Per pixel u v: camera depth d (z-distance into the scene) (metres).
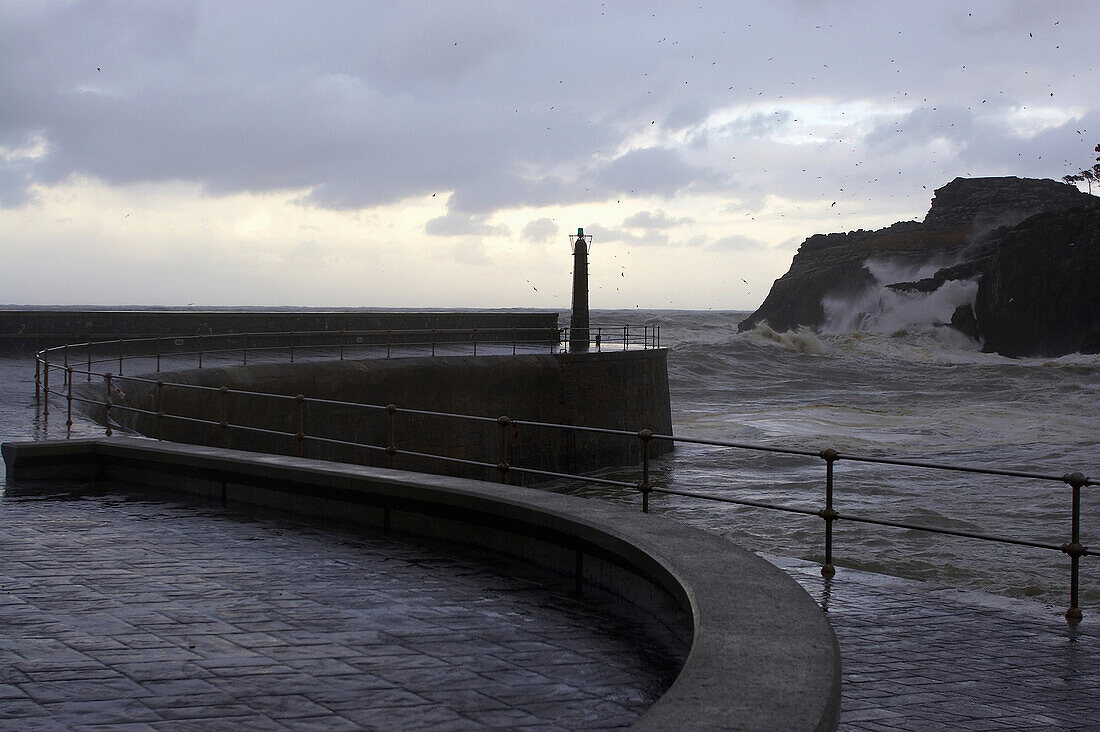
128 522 9.66
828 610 6.90
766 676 4.28
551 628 6.31
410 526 9.22
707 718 3.80
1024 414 45.00
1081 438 36.66
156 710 4.71
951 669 5.69
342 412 28.50
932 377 67.69
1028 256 106.88
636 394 36.78
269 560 8.09
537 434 33.72
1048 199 173.00
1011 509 21.92
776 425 41.84
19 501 10.80
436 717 4.71
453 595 7.08
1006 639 6.28
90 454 12.48
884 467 29.27
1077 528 7.02
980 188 177.00
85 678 5.17
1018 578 15.36
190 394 24.30
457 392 31.56
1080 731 4.78
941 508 22.08
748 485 26.98
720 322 168.38
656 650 5.86
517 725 4.64
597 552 7.37
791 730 3.69
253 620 6.34
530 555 8.12
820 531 19.20
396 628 6.24
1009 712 5.02
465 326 46.81
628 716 4.79
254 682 5.16
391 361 30.19
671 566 6.20
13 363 31.67
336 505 9.84
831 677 4.28
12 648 5.68
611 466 35.41
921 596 7.26
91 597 6.86
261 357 34.50
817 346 87.56
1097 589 14.39
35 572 7.61
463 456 31.53
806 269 168.00
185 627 6.15
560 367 34.69
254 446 26.14
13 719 4.57
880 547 17.80
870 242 162.38
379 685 5.16
